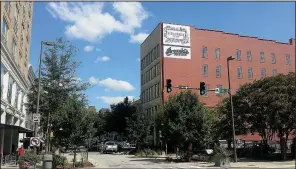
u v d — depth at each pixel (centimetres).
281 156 3228
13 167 2292
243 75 6512
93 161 3128
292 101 3102
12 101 3653
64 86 3259
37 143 2370
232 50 6506
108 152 5434
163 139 3297
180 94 3306
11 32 3425
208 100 6009
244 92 3416
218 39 6406
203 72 6128
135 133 4812
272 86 3234
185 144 3269
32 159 2162
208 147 3519
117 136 8369
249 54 6675
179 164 2783
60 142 2328
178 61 5972
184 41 6084
